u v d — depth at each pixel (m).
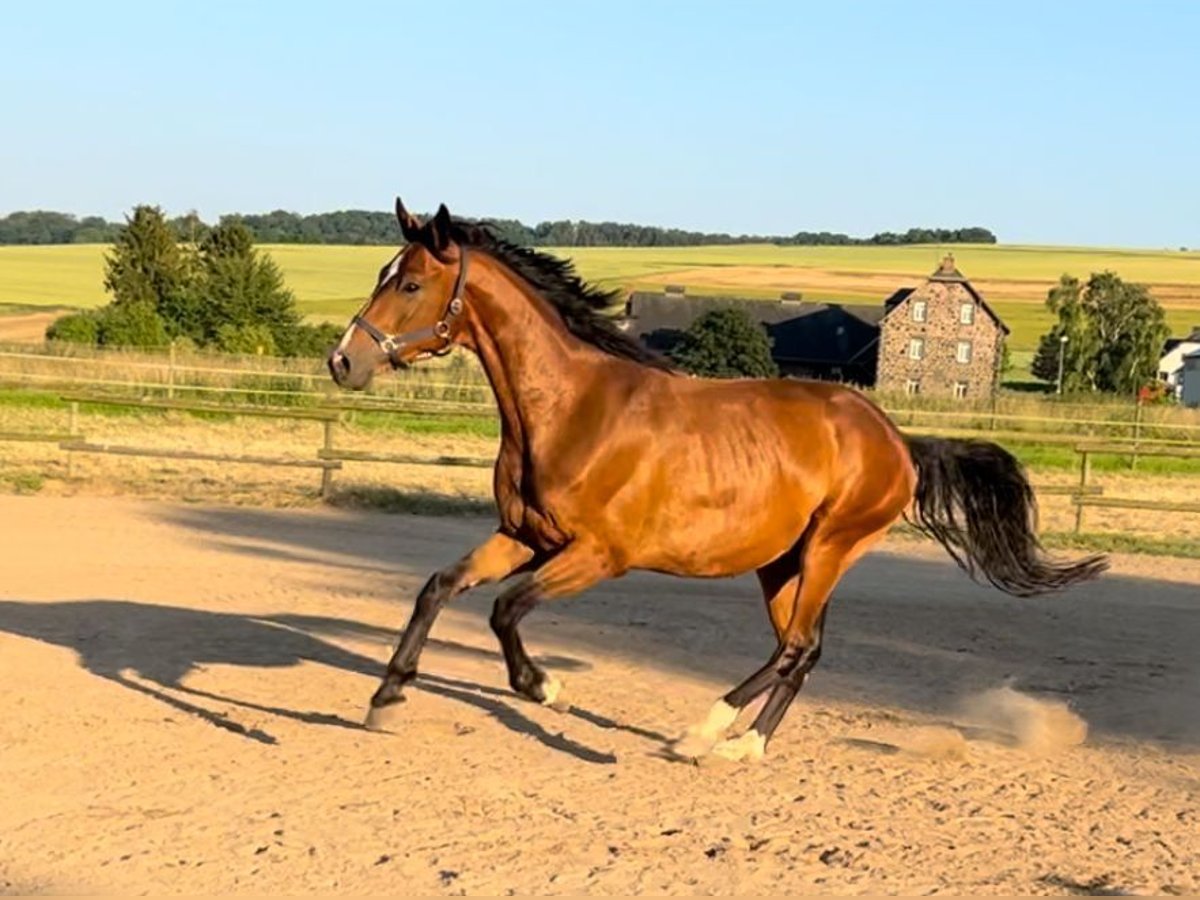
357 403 21.77
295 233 128.12
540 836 5.63
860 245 144.25
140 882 5.00
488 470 21.58
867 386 61.34
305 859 5.27
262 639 9.16
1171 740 7.73
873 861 5.52
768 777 6.63
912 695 8.65
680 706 7.95
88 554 12.38
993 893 5.21
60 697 7.46
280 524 14.99
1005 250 135.75
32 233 125.25
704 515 6.60
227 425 24.62
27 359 27.02
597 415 6.46
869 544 7.30
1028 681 9.16
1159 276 110.69
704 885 5.16
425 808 5.92
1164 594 13.11
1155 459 27.03
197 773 6.29
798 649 7.06
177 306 47.06
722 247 135.00
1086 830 6.05
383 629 9.75
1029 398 40.47
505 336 6.50
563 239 141.00
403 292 6.50
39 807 5.76
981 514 7.60
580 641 9.73
